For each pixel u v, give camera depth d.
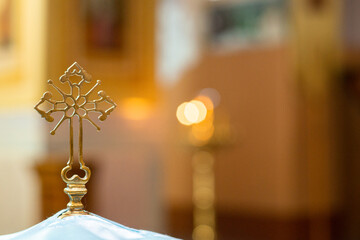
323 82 8.43
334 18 8.39
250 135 8.66
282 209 8.35
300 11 8.15
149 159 5.56
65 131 4.62
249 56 8.66
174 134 9.00
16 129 4.75
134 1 5.22
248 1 8.62
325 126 8.54
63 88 4.59
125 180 5.33
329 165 8.59
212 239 6.96
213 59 8.95
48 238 0.88
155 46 5.41
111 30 5.02
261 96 8.55
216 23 8.91
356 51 8.59
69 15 4.65
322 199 8.52
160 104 5.66
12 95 4.79
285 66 8.31
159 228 5.67
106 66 4.98
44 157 4.43
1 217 4.80
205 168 6.76
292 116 8.33
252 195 8.62
